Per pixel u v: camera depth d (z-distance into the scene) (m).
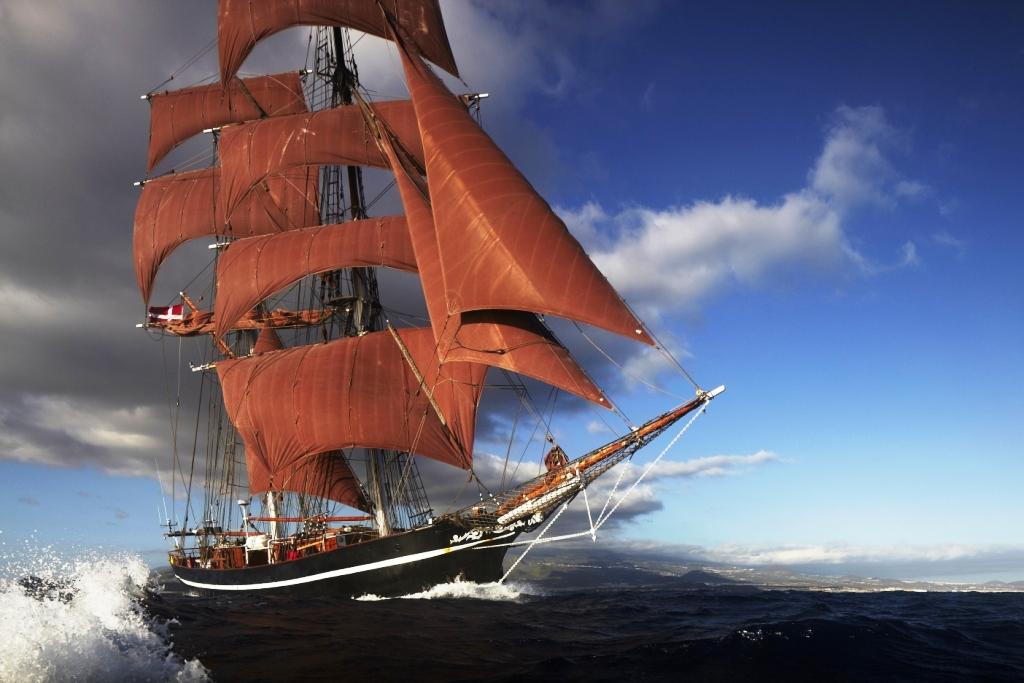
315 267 54.72
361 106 54.44
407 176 48.28
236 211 62.06
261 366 54.56
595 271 34.59
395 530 48.53
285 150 56.12
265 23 56.75
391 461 49.94
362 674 17.73
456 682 16.88
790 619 25.06
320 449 50.47
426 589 38.06
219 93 64.62
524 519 38.16
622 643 22.03
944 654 18.94
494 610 31.84
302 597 40.28
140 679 15.76
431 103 40.62
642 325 33.62
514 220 35.91
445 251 37.28
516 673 17.56
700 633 23.58
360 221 55.16
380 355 50.84
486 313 38.22
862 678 16.67
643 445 35.91
